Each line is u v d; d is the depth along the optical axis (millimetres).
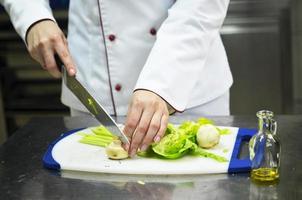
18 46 2006
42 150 949
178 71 896
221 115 1132
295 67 1949
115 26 1058
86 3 1078
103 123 875
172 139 847
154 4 1040
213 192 736
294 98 1976
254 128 1015
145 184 772
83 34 1108
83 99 899
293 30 1918
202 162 824
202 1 943
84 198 735
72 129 1062
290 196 711
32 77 2068
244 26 1920
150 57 903
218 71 1111
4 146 975
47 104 2076
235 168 794
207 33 950
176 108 884
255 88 1977
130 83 1083
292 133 979
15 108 2088
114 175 810
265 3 1896
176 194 736
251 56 1942
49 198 739
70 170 832
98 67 1096
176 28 928
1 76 2053
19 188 778
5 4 1105
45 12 1016
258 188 740
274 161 772
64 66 903
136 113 830
